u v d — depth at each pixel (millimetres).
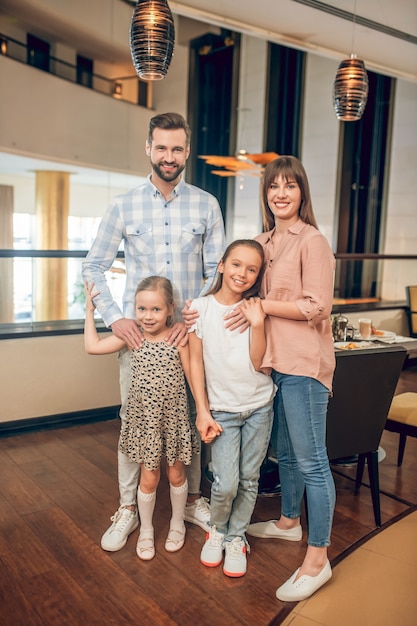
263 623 1969
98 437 3768
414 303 6371
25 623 1939
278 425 2428
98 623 1947
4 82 8148
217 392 2209
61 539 2482
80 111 9672
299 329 2100
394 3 3881
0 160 9547
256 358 2143
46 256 3926
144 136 11375
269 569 2305
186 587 2164
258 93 11906
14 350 3748
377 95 9727
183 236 2412
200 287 2539
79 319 4137
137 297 2238
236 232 12781
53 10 9992
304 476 2160
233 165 9227
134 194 2406
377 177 9867
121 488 2508
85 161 9938
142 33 2877
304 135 11234
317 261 2057
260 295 2260
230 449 2221
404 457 3609
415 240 9141
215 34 12258
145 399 2270
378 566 2334
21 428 3824
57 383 3939
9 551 2375
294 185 2129
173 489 2414
